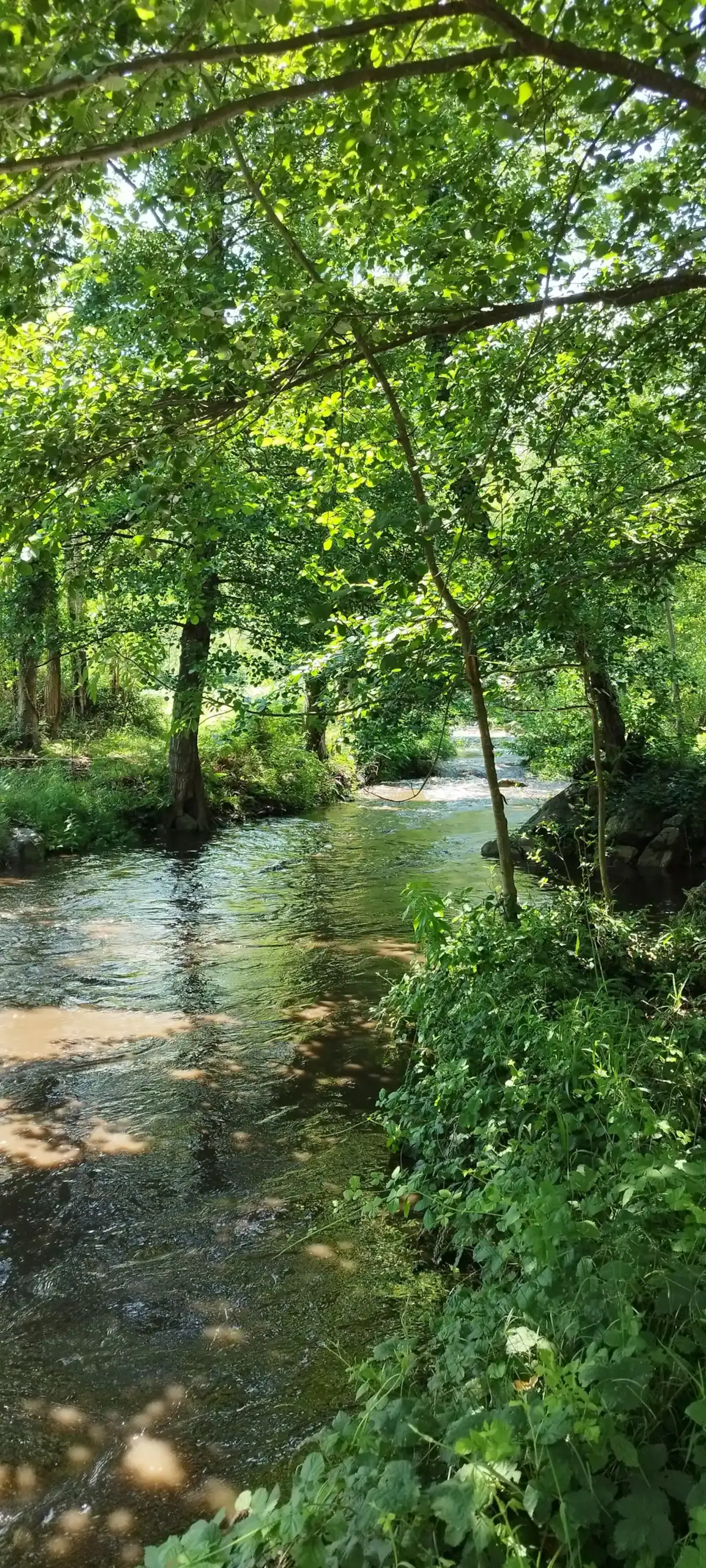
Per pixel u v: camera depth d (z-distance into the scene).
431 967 6.55
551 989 5.96
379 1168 5.62
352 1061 7.24
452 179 4.84
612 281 5.04
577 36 3.58
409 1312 4.23
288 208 5.20
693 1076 4.61
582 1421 2.16
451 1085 5.08
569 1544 1.96
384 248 5.41
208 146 4.25
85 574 5.51
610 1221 3.18
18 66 2.80
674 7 3.06
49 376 5.25
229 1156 5.83
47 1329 4.26
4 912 11.86
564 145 4.29
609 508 6.08
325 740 24.48
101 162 3.31
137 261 6.10
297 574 14.51
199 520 5.25
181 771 18.22
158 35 2.84
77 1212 5.22
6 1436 3.63
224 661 15.41
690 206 4.89
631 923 7.62
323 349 4.88
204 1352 4.08
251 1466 3.45
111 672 23.31
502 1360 2.84
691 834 14.76
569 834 14.62
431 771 7.86
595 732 8.56
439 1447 2.42
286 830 18.62
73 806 16.52
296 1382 3.88
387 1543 2.06
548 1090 4.54
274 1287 4.52
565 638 7.18
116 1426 3.67
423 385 6.53
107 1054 7.42
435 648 6.20
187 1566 2.20
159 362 4.89
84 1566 3.06
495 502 6.50
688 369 6.50
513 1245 3.40
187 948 10.34
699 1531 1.79
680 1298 2.56
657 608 13.17
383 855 15.65
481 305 4.82
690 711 20.06
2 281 3.85
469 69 3.54
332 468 6.72
